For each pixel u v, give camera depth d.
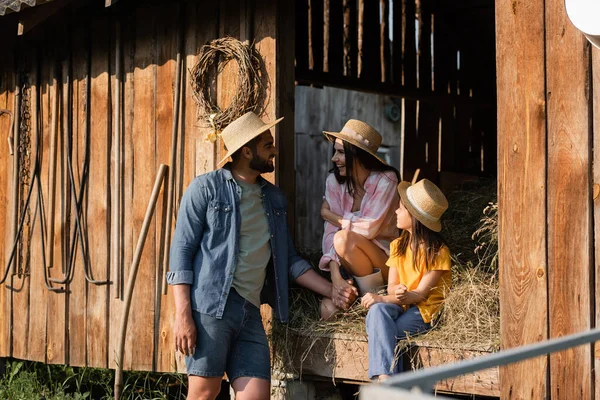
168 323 5.89
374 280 5.12
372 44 8.38
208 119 5.65
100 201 6.36
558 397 3.95
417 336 4.63
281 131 5.46
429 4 8.75
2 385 6.94
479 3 8.52
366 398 1.66
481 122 9.13
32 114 6.89
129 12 6.22
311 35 7.95
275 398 5.23
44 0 5.82
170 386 6.96
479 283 4.71
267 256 4.77
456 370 1.84
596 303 3.84
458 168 8.85
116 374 5.88
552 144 4.00
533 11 4.07
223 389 6.48
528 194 4.08
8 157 7.11
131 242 6.15
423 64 8.70
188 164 5.80
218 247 4.60
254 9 5.53
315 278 5.10
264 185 4.88
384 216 5.19
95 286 6.38
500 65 4.19
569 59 3.95
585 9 3.53
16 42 7.00
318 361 5.02
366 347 4.79
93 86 6.43
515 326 4.12
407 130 8.45
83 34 6.51
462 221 6.54
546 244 4.01
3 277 7.05
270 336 5.24
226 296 4.52
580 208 3.89
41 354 6.76
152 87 6.05
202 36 5.78
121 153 6.22
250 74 5.50
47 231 6.74
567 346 2.10
